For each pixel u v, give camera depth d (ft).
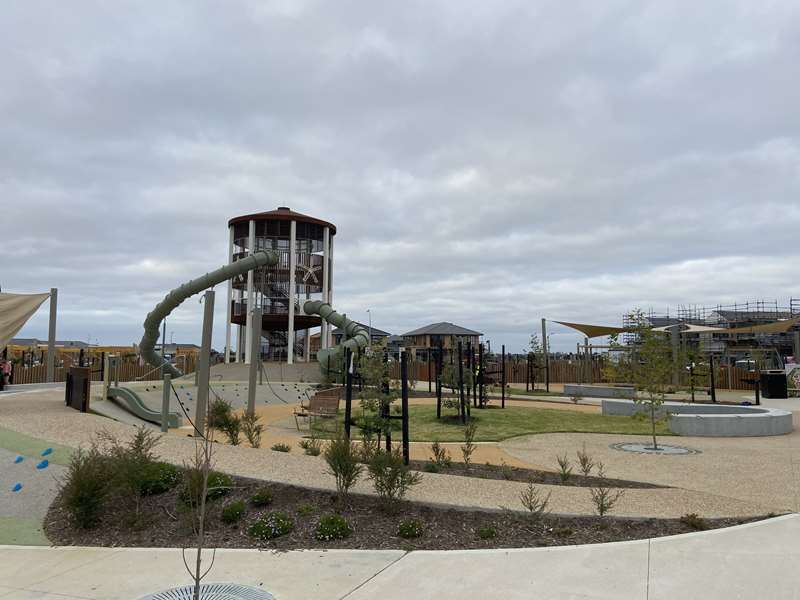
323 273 146.51
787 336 206.90
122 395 57.88
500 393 97.60
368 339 119.14
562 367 137.39
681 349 77.56
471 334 201.26
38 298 63.10
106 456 26.22
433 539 21.29
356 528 22.34
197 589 15.14
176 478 27.02
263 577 17.84
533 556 19.22
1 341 60.39
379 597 16.15
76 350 189.78
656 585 16.61
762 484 30.09
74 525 23.53
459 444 43.96
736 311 216.54
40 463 30.32
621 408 62.08
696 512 23.98
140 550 20.66
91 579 17.93
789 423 51.13
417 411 65.41
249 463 30.32
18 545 21.63
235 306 143.84
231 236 146.30
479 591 16.40
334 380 102.22
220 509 24.27
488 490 26.58
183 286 119.65
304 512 23.58
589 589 16.40
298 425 54.03
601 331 127.54
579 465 35.53
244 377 119.34
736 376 108.99
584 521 22.77
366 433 34.71
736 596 15.80
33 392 68.33
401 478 24.66
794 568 17.83
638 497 25.98
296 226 144.66
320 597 16.21
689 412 60.08
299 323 143.84
